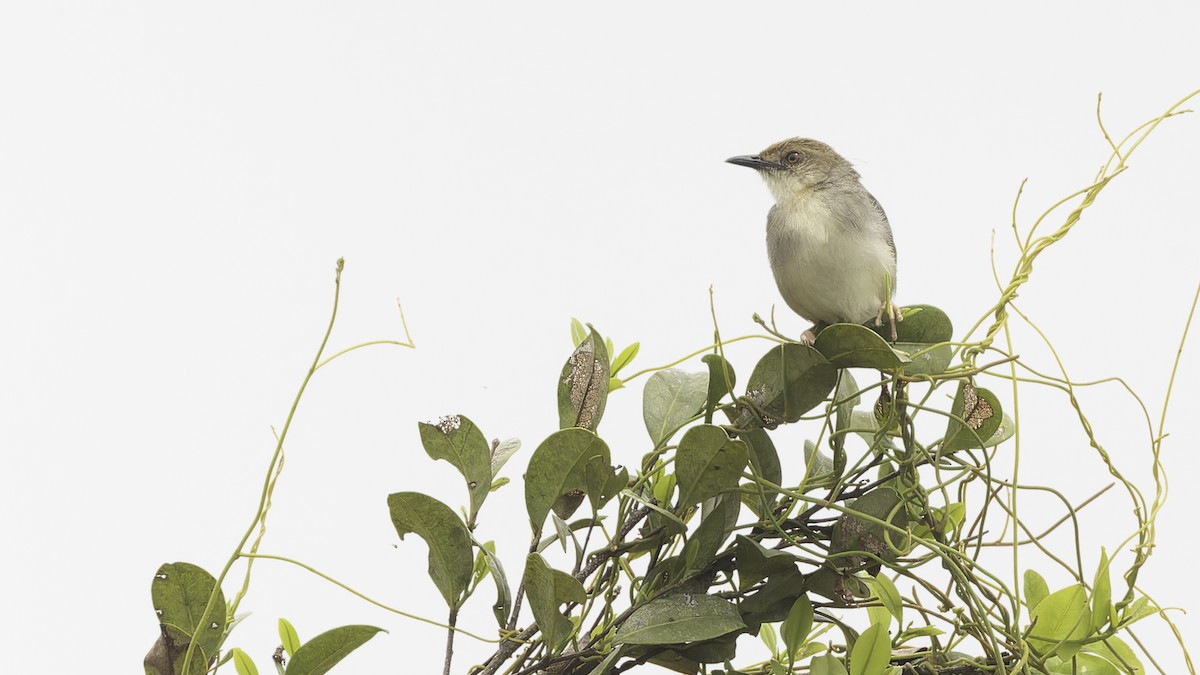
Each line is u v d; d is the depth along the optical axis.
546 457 6.44
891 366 6.45
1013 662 6.76
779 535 6.96
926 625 7.25
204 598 6.11
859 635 6.65
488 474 6.73
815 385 6.64
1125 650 6.82
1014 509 6.47
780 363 6.71
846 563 6.69
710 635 6.17
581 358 7.02
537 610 6.15
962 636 6.77
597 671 6.21
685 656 6.68
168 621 6.12
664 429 7.15
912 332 7.52
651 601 6.57
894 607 6.83
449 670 6.33
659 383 7.41
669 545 6.89
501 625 6.47
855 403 7.43
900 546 6.79
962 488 7.30
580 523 6.96
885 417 6.93
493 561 6.43
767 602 6.66
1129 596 6.55
